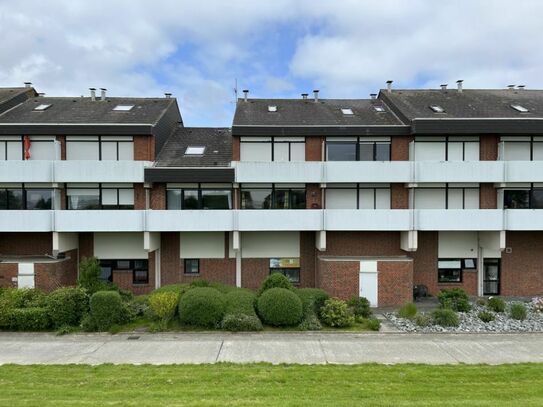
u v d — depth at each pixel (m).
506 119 20.16
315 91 25.98
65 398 9.00
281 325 15.91
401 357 12.71
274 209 20.91
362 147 21.36
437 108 22.45
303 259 21.83
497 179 20.38
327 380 10.34
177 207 21.23
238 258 21.61
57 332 15.15
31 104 24.08
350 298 18.84
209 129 25.88
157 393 9.28
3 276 19.48
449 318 16.08
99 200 21.03
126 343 14.11
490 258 22.05
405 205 21.36
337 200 21.58
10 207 20.86
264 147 21.28
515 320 16.67
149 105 24.61
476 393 9.43
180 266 21.67
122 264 21.73
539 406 8.57
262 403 8.62
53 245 19.80
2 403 8.66
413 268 21.67
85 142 20.94
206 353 13.05
